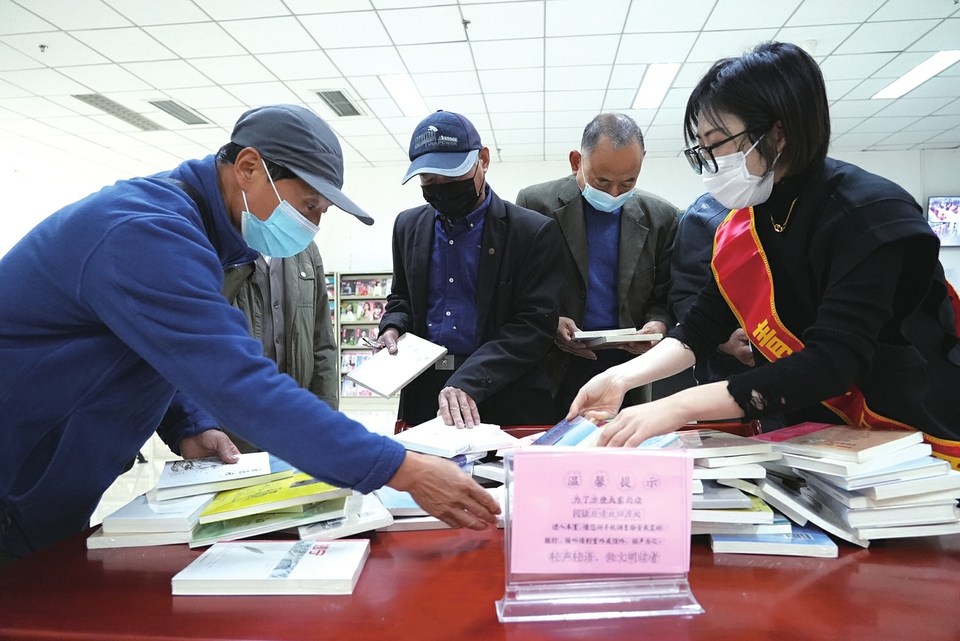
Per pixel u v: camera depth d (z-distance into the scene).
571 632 0.58
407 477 0.74
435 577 0.72
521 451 0.63
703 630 0.58
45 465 0.92
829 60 4.76
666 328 1.86
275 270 2.22
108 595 0.68
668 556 0.64
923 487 0.77
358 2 3.82
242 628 0.60
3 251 7.46
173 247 0.76
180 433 1.13
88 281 0.75
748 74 0.89
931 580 0.69
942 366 0.96
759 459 0.82
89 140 6.28
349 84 5.04
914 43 4.46
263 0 3.77
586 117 5.95
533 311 1.61
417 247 1.74
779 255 1.05
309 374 2.34
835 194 0.92
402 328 1.76
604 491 0.63
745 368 1.82
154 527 0.82
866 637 0.57
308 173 0.94
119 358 0.89
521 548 0.63
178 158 6.94
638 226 1.94
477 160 1.58
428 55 4.54
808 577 0.70
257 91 5.13
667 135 6.48
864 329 0.83
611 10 3.96
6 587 0.70
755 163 0.92
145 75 4.78
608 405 1.09
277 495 0.86
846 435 0.90
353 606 0.65
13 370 0.85
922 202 7.27
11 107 5.37
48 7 3.79
